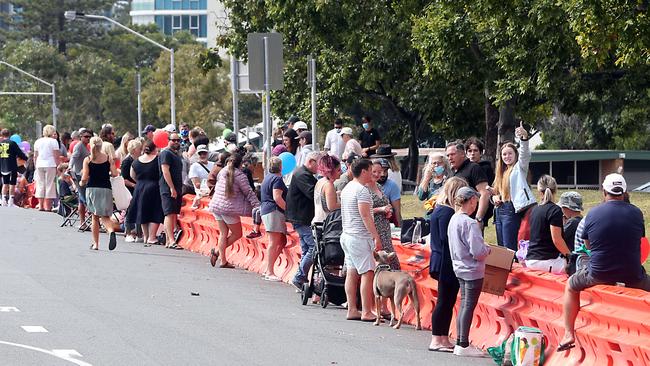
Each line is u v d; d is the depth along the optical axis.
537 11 60.16
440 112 97.75
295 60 99.94
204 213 49.03
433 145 151.00
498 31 70.50
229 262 46.00
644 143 153.88
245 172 46.84
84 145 57.78
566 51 65.88
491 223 51.62
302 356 26.73
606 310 24.36
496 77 74.81
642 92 83.75
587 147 157.50
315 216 35.91
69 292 35.84
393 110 110.62
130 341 27.77
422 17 76.19
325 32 94.88
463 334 27.70
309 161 37.88
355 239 32.41
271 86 46.12
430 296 32.09
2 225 59.38
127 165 53.53
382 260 32.09
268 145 47.44
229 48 106.56
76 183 57.84
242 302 35.44
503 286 27.84
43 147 70.44
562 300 25.91
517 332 26.00
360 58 95.94
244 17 104.06
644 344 22.77
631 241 24.53
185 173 53.84
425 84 93.31
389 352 27.83
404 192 94.44
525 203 33.78
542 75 66.81
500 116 82.38
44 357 25.47
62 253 46.94
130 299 34.91
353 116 132.25
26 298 34.19
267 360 26.06
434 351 28.27
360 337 29.81
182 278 40.72
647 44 46.09
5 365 24.50
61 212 66.12
